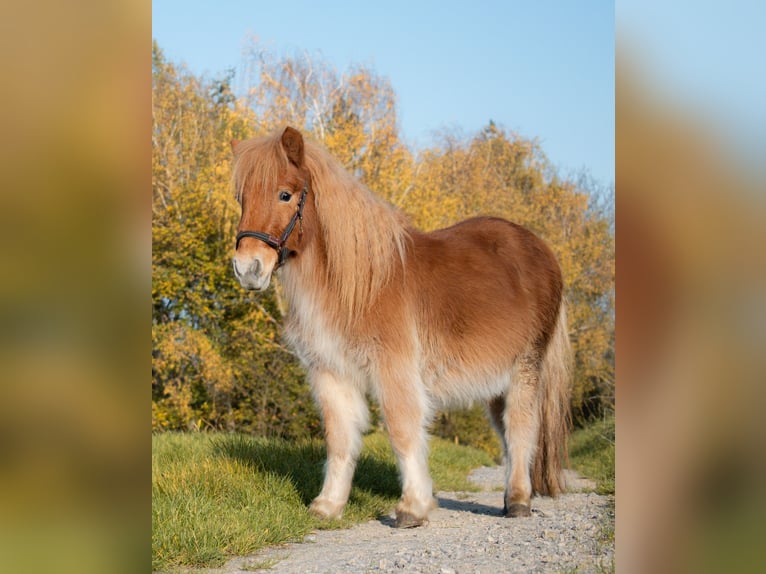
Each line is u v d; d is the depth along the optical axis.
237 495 5.18
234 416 13.52
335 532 4.91
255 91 14.23
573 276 16.59
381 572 3.83
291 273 4.86
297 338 4.98
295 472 6.00
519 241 5.88
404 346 4.80
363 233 4.79
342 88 14.62
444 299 5.10
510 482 5.51
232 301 13.61
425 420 4.91
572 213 18.02
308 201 4.72
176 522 4.32
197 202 13.52
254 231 4.46
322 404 5.09
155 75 14.33
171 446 6.81
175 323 13.31
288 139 4.58
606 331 16.70
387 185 14.00
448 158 17.14
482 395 5.39
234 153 4.79
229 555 4.23
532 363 5.58
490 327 5.23
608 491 6.89
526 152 18.67
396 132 14.64
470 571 3.82
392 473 6.80
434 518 5.46
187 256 13.56
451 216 14.70
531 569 3.84
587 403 16.33
